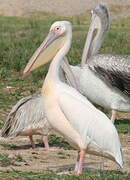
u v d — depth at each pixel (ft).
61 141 45.42
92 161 38.91
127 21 154.30
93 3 182.29
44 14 172.04
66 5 179.83
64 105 32.81
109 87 51.39
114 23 147.02
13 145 43.27
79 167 33.27
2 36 111.75
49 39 34.99
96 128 32.76
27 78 72.59
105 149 32.86
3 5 175.94
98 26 55.36
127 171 36.11
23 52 87.40
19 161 37.81
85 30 125.59
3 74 73.92
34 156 39.78
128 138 48.24
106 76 51.21
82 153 33.22
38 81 71.61
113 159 33.17
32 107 42.06
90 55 53.98
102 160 39.42
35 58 34.83
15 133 42.01
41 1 181.06
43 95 33.68
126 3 177.58
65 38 34.94
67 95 33.04
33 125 41.81
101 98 51.85
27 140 45.09
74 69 51.42
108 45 99.66
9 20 148.25
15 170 34.55
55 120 33.30
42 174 33.60
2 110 55.88
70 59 81.20
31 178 32.32
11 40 103.71
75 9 177.17
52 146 43.73
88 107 33.09
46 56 34.91
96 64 51.24
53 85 33.37
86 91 51.83
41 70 74.43
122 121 55.42
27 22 141.59
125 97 51.67
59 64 34.14
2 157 38.06
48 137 46.19
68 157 40.11
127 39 105.29
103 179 32.22
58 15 172.04
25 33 115.96
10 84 69.51
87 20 155.22
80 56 85.71
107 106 52.26
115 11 172.45
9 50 91.30
